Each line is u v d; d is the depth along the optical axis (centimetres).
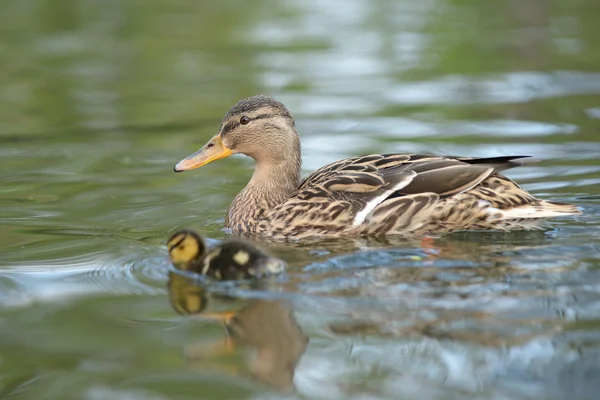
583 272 1020
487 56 2562
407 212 1209
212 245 1095
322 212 1233
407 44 2764
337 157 1650
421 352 841
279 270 1033
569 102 2023
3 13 3416
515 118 1905
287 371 823
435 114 1966
